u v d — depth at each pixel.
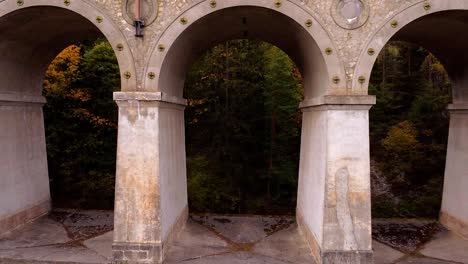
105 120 17.19
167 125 8.52
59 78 16.50
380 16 7.43
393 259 8.55
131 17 7.59
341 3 7.46
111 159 17.77
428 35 9.65
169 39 7.59
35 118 10.89
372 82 22.62
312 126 9.10
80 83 17.12
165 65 7.84
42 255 8.28
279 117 18.81
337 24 7.46
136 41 7.60
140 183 7.59
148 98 7.50
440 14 7.70
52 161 17.30
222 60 19.25
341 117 7.43
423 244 9.55
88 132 17.56
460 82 10.13
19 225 10.02
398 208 18.09
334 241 7.45
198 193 17.86
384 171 20.36
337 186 7.43
